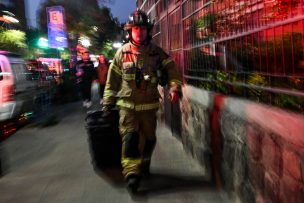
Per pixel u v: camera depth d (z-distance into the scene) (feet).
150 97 15.75
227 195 13.78
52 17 107.55
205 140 16.48
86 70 44.27
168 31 27.35
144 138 16.38
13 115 32.73
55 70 70.44
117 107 16.47
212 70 16.57
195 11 19.19
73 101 55.98
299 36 9.42
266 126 10.03
